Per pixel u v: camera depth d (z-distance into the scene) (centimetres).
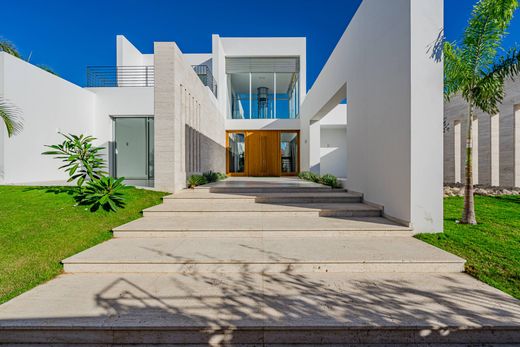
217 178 1045
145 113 1086
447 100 517
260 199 612
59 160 909
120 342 209
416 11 433
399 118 465
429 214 432
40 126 843
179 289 268
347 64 719
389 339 208
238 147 1482
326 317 218
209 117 1062
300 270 315
